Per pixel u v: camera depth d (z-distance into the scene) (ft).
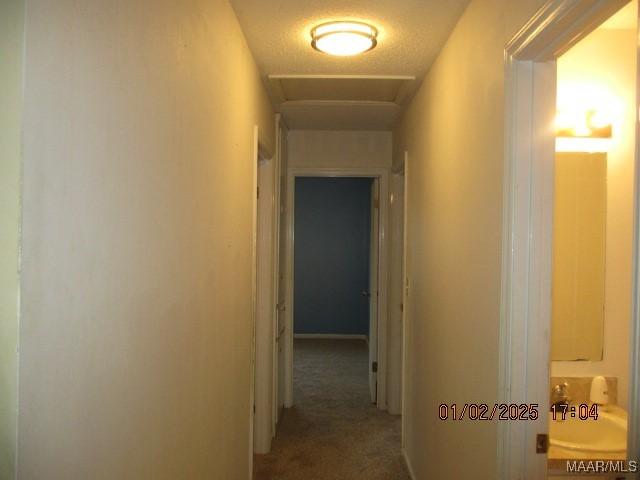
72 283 2.33
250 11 6.21
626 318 7.04
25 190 1.98
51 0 2.12
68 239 2.29
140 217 3.14
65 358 2.29
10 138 1.95
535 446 4.42
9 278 1.96
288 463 10.30
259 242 10.74
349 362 18.76
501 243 4.61
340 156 13.62
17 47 1.96
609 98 7.00
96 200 2.54
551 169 4.38
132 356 3.06
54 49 2.15
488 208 5.08
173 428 3.93
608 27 6.89
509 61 4.43
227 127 5.87
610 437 6.37
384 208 13.52
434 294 7.82
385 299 13.55
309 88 9.90
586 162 7.07
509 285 4.42
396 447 11.15
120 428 2.90
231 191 6.16
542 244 4.37
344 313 23.03
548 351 4.40
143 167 3.18
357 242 23.00
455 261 6.47
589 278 7.08
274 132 11.12
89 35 2.44
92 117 2.48
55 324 2.20
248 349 7.84
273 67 8.38
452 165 6.68
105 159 2.63
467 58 5.95
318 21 6.54
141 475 3.25
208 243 4.99
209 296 5.07
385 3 5.95
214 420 5.41
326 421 12.64
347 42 6.77
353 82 9.41
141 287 3.19
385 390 13.53
